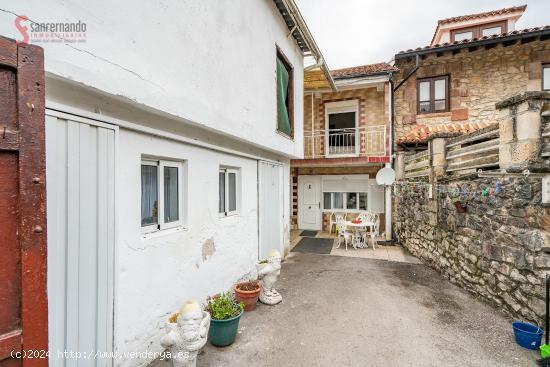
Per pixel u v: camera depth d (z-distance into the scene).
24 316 1.19
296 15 5.55
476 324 3.54
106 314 2.29
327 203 10.85
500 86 8.27
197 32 3.15
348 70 9.49
